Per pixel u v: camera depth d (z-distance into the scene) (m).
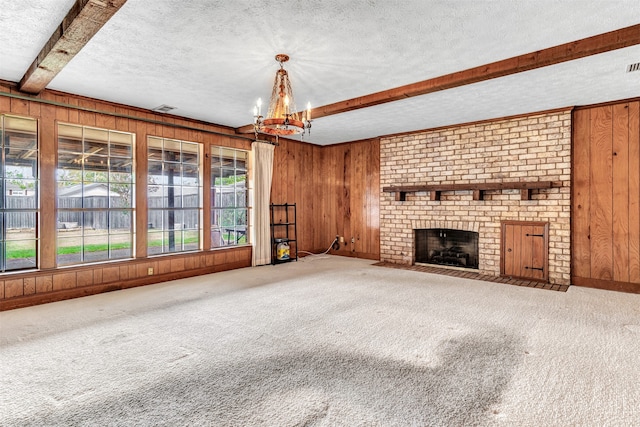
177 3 2.27
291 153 7.09
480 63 3.26
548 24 2.55
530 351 2.62
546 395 2.03
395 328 3.10
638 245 4.34
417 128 5.99
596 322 3.24
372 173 6.93
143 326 3.15
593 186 4.61
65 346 2.71
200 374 2.28
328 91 4.05
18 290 3.75
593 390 2.08
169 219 6.21
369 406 1.91
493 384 2.15
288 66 3.32
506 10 2.36
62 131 4.26
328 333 2.99
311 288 4.56
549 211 4.85
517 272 5.13
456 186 5.49
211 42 2.83
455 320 3.31
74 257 6.68
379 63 3.25
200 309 3.66
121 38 2.76
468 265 5.95
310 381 2.19
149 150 5.02
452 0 2.24
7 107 3.70
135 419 1.80
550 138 4.82
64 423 1.77
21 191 4.16
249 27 2.59
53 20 2.47
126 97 4.32
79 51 2.86
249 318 3.37
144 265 4.78
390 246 6.57
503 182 5.14
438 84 3.61
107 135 4.62
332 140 7.17
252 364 2.42
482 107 4.68
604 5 2.30
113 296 4.19
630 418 1.81
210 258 5.59
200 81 3.74
